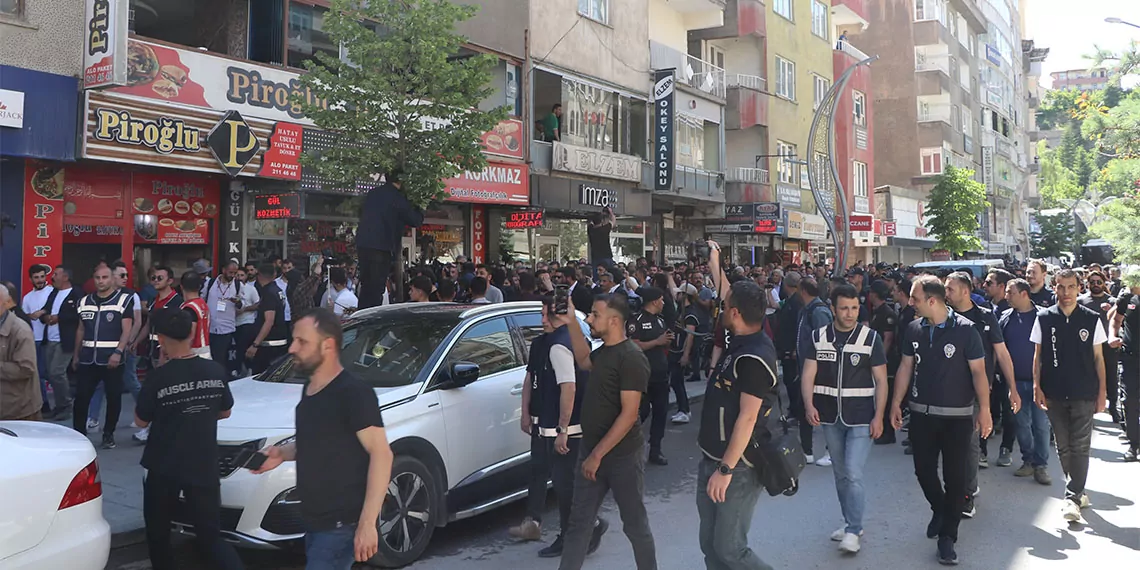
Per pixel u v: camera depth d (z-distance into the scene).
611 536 6.50
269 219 14.54
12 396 6.91
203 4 13.84
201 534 4.81
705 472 4.63
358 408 3.66
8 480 3.96
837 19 38.72
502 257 19.91
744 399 4.39
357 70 10.18
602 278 11.40
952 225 39.50
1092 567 5.71
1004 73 62.97
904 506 7.23
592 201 20.66
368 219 9.59
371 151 9.83
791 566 5.77
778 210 26.61
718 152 27.19
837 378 6.10
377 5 10.05
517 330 7.20
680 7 27.31
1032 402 8.10
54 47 11.17
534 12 19.25
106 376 8.69
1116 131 10.40
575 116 20.69
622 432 4.62
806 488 7.85
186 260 13.77
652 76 23.62
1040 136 77.31
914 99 45.34
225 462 5.44
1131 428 8.96
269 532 5.34
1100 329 6.79
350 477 3.68
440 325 6.69
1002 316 8.52
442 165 9.96
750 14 28.67
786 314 9.46
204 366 4.87
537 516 6.27
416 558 5.82
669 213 26.66
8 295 6.96
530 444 6.66
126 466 8.03
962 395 5.89
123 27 11.15
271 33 14.10
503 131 18.12
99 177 12.52
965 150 49.47
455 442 6.17
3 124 10.58
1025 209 70.25
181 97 12.48
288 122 13.89
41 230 11.73
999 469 8.64
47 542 4.09
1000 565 5.76
